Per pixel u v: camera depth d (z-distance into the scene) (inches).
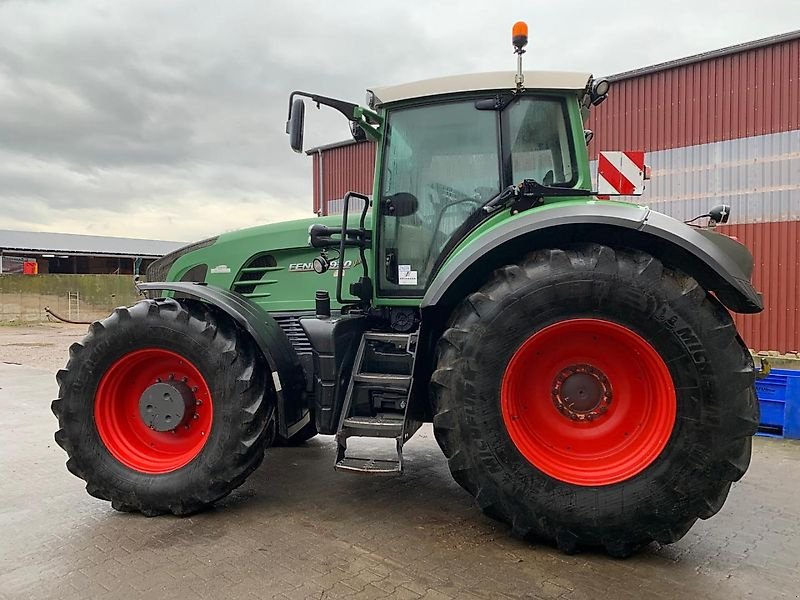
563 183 135.3
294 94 138.4
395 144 143.6
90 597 97.7
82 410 136.0
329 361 132.3
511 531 123.3
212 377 131.4
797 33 331.9
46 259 1366.9
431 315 128.4
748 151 352.2
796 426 210.2
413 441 204.7
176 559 111.5
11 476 165.2
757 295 117.7
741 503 143.4
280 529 125.6
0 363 417.1
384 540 119.6
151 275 211.2
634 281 107.5
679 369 106.3
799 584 102.5
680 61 370.3
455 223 140.4
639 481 108.1
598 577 104.3
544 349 116.3
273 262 169.8
